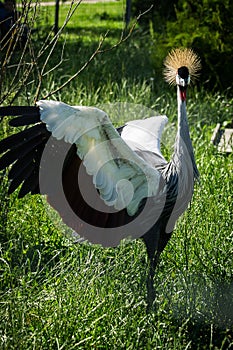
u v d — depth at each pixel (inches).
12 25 449.1
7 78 596.4
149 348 305.0
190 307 347.9
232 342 325.1
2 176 436.8
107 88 688.4
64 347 303.3
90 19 1439.5
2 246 405.7
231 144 568.1
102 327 327.0
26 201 457.7
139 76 765.3
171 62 386.3
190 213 419.8
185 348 307.7
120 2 1515.7
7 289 350.6
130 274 368.5
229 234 407.8
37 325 317.7
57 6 883.4
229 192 459.5
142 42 956.6
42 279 371.6
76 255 389.4
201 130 633.0
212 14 761.6
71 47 916.0
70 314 327.0
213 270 372.8
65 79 747.4
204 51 749.9
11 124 312.0
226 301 354.0
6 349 294.2
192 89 746.8
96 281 351.9
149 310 344.8
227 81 753.6
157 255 373.7
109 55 860.6
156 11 1014.4
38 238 419.5
